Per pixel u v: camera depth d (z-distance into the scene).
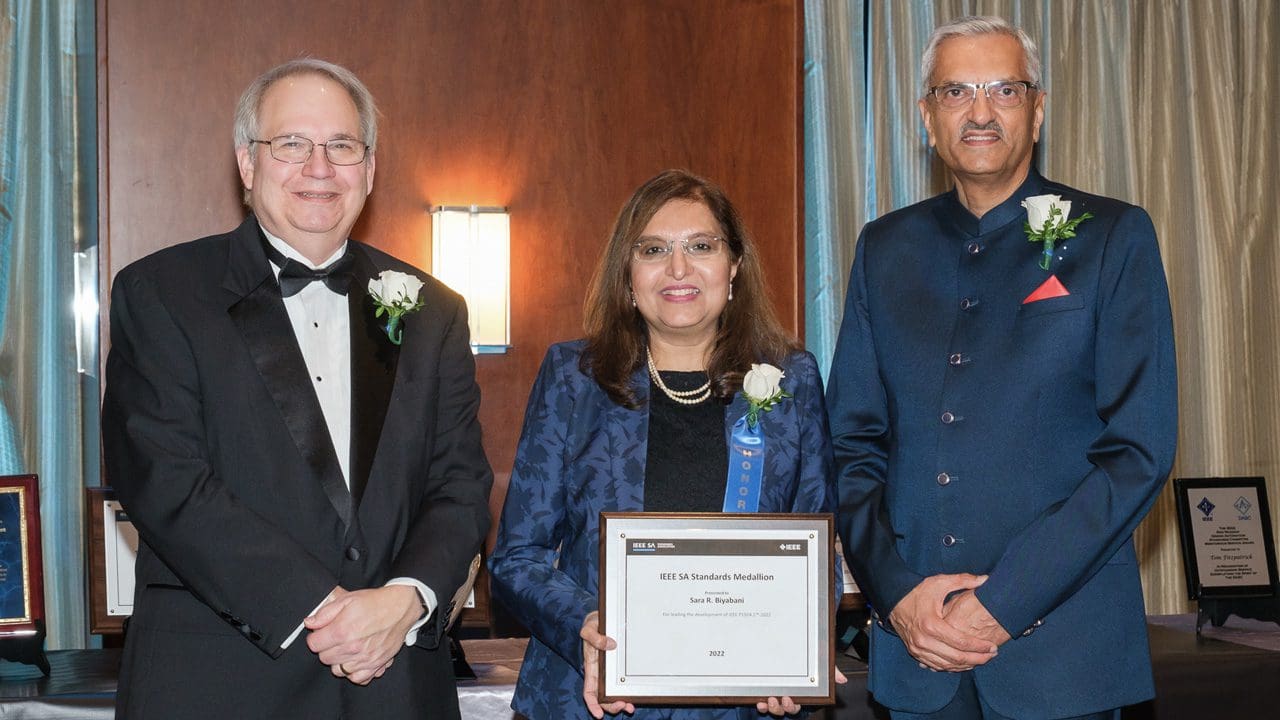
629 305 2.19
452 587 2.03
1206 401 4.82
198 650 1.93
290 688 1.95
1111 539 1.97
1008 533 2.08
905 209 2.39
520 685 2.16
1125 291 2.08
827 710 2.77
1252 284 4.90
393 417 2.08
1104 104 4.79
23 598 2.77
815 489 2.15
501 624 3.80
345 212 2.11
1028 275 2.15
